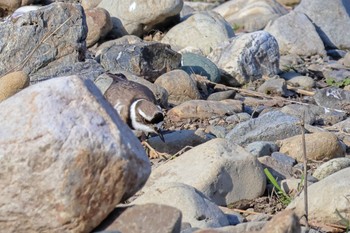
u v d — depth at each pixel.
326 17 21.45
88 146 7.16
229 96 16.25
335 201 9.45
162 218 7.34
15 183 7.19
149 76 16.28
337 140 12.62
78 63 15.65
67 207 7.19
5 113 7.28
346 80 17.88
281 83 16.89
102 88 14.58
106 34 18.62
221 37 18.98
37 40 15.45
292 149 12.52
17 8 18.56
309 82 17.66
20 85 12.32
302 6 21.67
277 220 7.07
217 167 10.16
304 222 9.07
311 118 14.77
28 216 7.24
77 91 7.32
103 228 7.37
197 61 17.03
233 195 10.25
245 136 13.24
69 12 15.66
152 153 12.69
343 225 9.41
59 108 7.23
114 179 7.24
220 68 17.41
